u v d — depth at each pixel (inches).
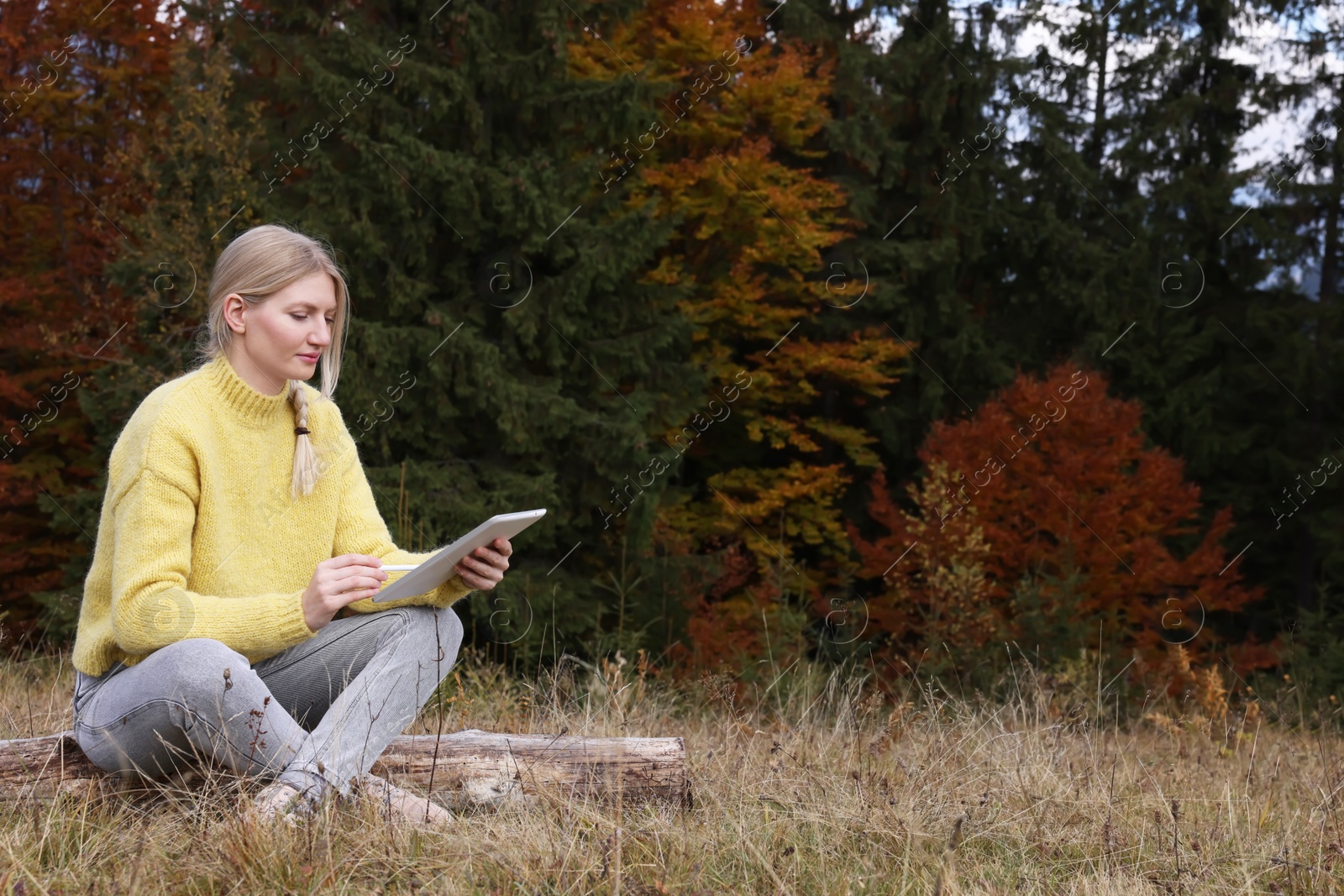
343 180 340.8
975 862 96.0
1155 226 581.0
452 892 78.0
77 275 417.1
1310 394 577.9
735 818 100.4
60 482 406.6
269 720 88.7
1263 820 115.9
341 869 80.7
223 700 86.9
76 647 94.0
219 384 94.8
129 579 87.0
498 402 340.5
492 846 85.4
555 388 356.2
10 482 398.3
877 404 561.9
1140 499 417.4
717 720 189.0
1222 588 437.4
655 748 104.3
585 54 419.2
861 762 130.4
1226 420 596.4
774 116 463.5
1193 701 257.8
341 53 333.4
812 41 509.7
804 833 99.4
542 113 367.9
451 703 157.3
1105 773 130.6
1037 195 591.2
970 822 105.5
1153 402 577.6
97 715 90.3
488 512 331.6
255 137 348.5
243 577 94.7
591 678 186.1
